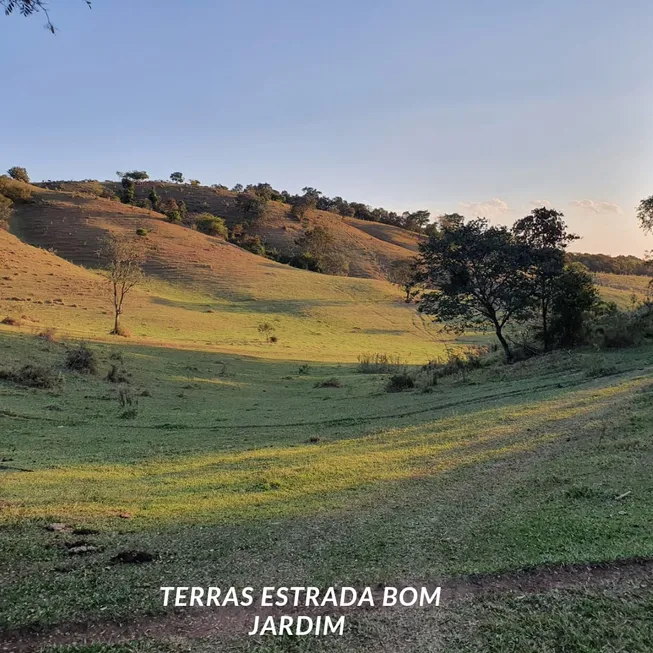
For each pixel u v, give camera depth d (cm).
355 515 586
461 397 1612
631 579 402
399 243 13850
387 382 2489
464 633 353
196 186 16550
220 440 1197
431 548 482
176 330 4959
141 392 2084
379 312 7219
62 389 1889
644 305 2678
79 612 380
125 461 956
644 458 696
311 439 1129
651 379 1292
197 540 521
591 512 537
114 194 13575
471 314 2595
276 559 472
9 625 362
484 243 2477
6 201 9894
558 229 2509
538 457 782
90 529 546
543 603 380
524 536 490
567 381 1583
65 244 8681
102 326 4516
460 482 696
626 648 333
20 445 1094
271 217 13662
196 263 8462
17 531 530
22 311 4497
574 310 2330
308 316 6644
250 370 3194
